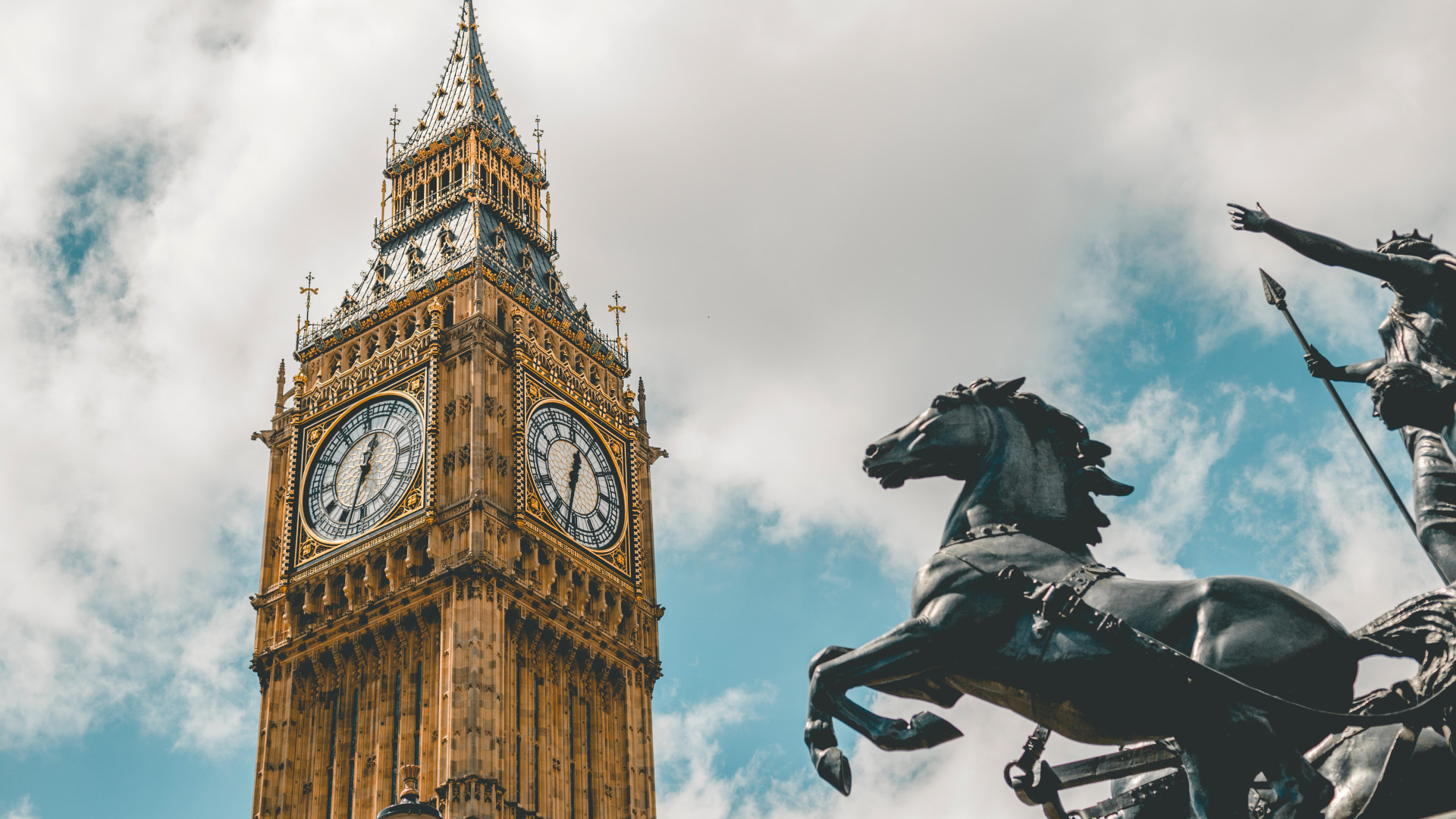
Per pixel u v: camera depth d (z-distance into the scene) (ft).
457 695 238.07
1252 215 49.60
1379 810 43.14
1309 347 51.98
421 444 267.18
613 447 291.58
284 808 248.73
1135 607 44.96
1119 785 53.93
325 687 258.16
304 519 274.77
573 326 299.58
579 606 266.77
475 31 351.05
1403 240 49.29
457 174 316.81
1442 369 47.09
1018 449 51.06
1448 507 45.44
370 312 293.43
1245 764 42.55
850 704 47.83
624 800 260.01
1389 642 43.29
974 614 46.65
